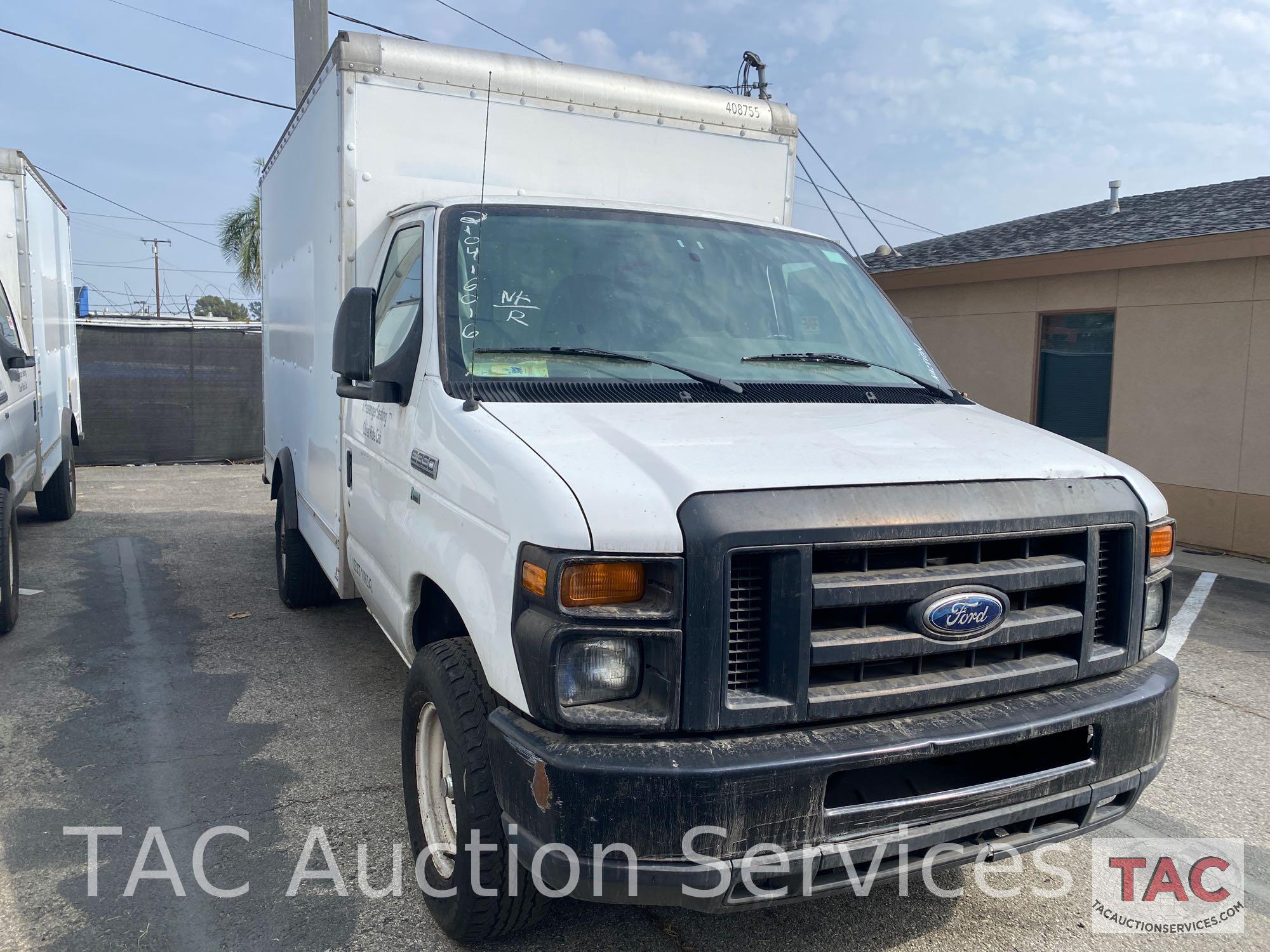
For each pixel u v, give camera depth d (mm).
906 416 3146
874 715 2406
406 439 3383
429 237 3564
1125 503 2797
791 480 2408
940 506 2492
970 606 2479
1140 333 10242
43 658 5609
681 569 2242
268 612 6672
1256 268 9211
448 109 4395
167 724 4664
